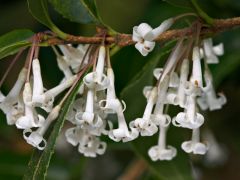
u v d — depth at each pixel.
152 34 0.21
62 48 0.23
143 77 0.26
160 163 0.27
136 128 0.22
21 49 0.22
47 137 0.22
